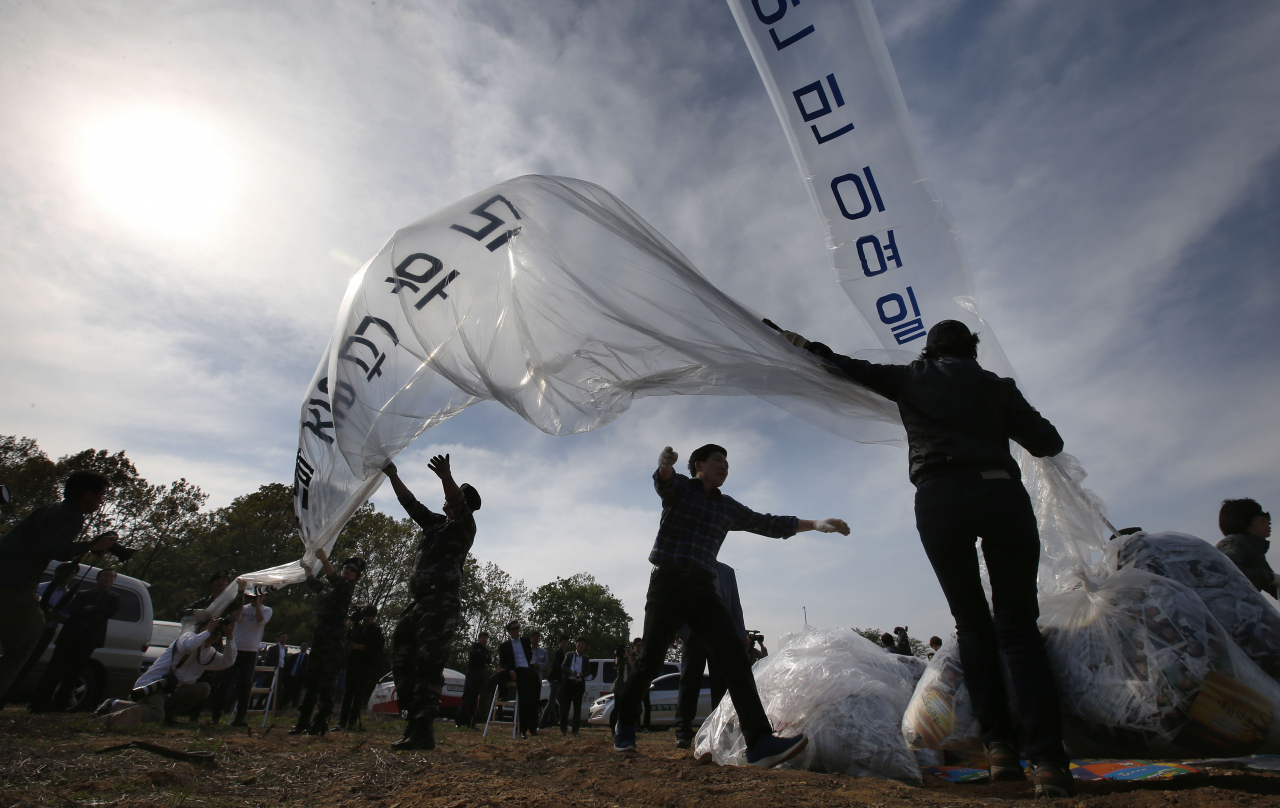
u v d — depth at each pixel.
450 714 14.96
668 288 2.94
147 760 2.62
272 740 4.34
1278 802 1.69
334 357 3.10
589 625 60.28
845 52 3.14
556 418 2.82
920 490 2.25
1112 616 2.31
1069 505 2.72
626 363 2.88
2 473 32.84
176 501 35.97
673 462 3.01
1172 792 1.82
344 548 33.62
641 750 4.12
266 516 34.88
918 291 3.12
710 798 2.02
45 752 2.79
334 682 5.28
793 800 1.92
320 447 3.62
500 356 2.84
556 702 12.38
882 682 2.97
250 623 6.77
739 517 3.13
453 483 3.71
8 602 3.47
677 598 2.93
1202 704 2.06
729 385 2.86
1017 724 2.35
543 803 1.90
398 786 2.32
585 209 3.10
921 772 2.56
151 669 6.06
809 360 2.72
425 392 3.01
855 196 3.18
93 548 4.13
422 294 2.97
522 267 2.96
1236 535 3.40
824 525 3.19
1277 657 2.27
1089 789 2.16
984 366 3.02
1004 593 2.10
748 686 2.76
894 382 2.48
